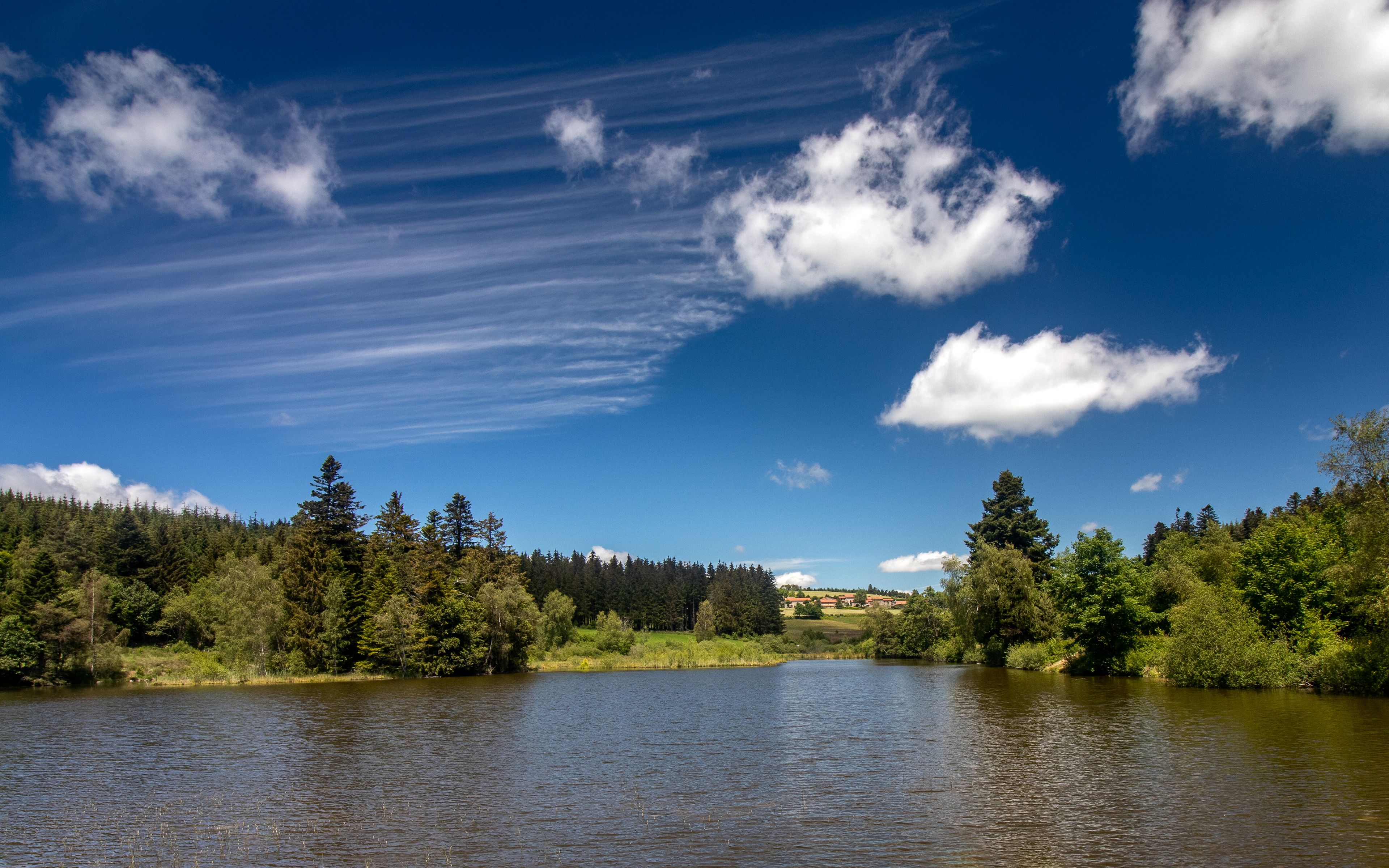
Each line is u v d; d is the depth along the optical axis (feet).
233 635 272.31
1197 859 54.44
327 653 265.75
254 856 59.47
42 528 425.69
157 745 116.88
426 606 277.03
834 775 87.35
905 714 144.15
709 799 76.28
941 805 71.77
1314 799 70.03
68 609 251.80
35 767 99.09
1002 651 283.38
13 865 58.44
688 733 124.57
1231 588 184.14
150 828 68.23
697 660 346.54
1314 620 168.96
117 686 237.04
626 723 139.64
